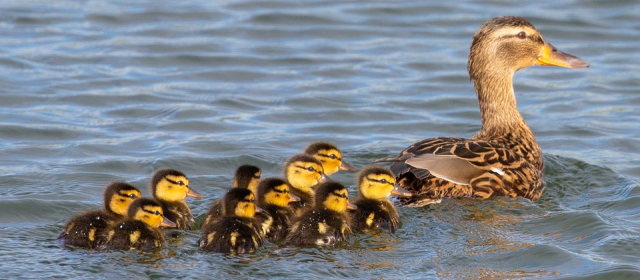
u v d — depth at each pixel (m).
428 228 12.37
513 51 14.99
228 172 15.21
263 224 12.12
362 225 12.30
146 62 21.81
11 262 10.91
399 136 17.77
